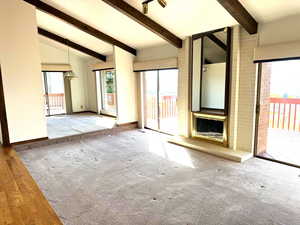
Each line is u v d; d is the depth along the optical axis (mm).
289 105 5426
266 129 4109
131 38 5516
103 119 7246
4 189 2697
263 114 3949
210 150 4125
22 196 2535
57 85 8688
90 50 7219
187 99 4887
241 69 3883
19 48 4301
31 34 4430
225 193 2699
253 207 2398
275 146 4418
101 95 8273
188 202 2518
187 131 5000
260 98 3781
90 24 5102
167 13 3926
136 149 4500
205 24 4020
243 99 3922
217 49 4145
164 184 2961
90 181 3080
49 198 2635
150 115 6840
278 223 2135
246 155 3793
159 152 4297
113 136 5578
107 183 3016
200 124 4715
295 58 3109
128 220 2211
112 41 5680
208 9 3551
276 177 3111
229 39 3895
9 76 4234
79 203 2525
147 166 3594
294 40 3166
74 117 7645
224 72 4086
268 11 3219
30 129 4605
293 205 2426
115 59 5840
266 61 3461
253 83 3746
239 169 3406
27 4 4312
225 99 4090
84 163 3758
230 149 4113
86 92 8828
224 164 3625
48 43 7453
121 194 2715
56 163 3766
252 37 3646
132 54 6207
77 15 4762
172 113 6613
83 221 2201
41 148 4602
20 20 4262
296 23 3125
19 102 4406
